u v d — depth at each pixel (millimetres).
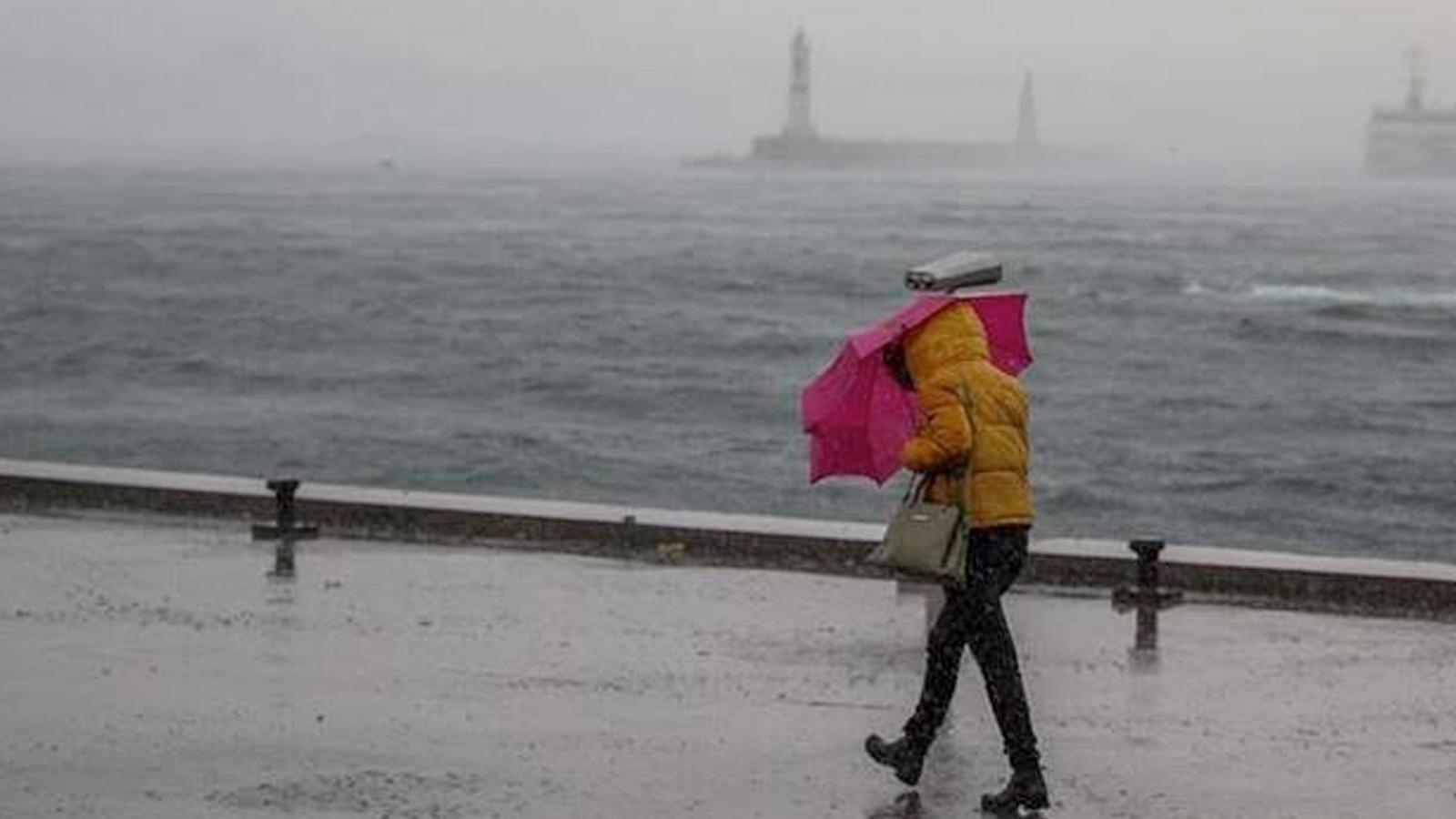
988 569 11859
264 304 112812
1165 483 56625
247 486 22078
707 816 11852
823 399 12219
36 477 22578
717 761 13102
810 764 13047
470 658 16016
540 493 53188
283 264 144000
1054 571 19125
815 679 15461
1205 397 76812
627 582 19219
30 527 21609
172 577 19047
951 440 11602
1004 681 11891
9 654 15875
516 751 13281
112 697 14547
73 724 13758
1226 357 91438
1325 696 15180
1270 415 72000
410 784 12422
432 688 15023
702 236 195125
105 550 20359
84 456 58312
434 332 99375
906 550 11773
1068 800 12312
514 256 158000
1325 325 105062
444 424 66875
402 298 118250
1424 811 12156
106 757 12938
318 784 12391
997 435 11820
